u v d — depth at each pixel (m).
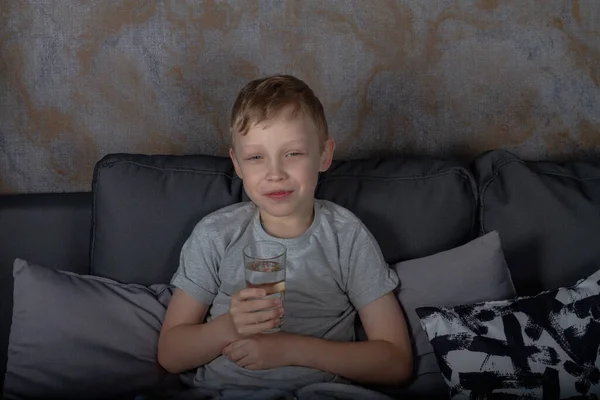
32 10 1.54
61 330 1.19
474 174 1.48
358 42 1.61
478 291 1.25
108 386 1.17
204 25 1.58
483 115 1.66
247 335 1.10
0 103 1.60
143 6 1.56
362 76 1.63
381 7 1.58
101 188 1.39
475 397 1.09
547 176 1.42
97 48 1.58
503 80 1.64
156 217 1.36
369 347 1.17
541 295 1.18
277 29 1.59
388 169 1.44
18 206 1.55
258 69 1.61
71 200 1.58
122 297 1.27
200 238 1.27
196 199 1.38
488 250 1.29
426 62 1.62
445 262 1.28
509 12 1.60
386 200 1.38
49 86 1.59
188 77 1.61
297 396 1.10
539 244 1.37
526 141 1.69
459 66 1.63
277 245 1.13
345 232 1.27
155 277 1.36
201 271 1.25
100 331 1.21
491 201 1.41
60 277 1.25
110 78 1.60
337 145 1.67
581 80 1.65
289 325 1.22
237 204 1.34
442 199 1.39
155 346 1.24
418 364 1.22
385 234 1.37
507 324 1.13
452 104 1.65
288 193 1.18
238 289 1.24
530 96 1.65
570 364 1.08
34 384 1.16
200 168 1.42
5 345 1.52
